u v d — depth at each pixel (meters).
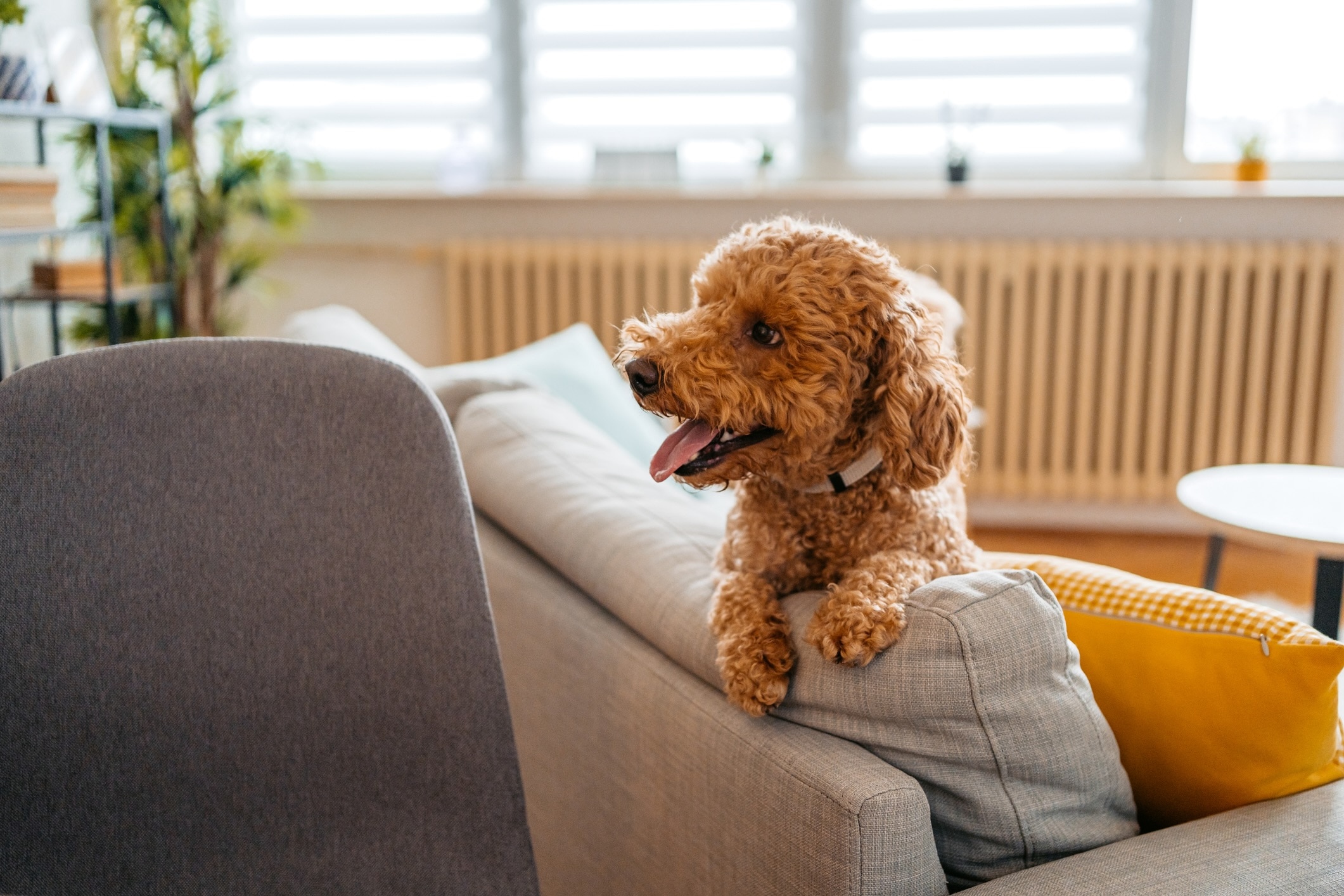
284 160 3.53
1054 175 3.74
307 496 1.07
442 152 3.95
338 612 1.07
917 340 1.19
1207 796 1.10
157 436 1.05
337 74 3.88
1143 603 1.17
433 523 1.08
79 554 1.03
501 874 1.07
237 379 1.07
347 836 1.06
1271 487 2.28
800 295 1.20
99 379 1.04
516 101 3.87
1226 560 3.44
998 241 3.55
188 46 3.36
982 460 3.61
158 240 3.45
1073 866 0.96
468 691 1.08
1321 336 3.46
